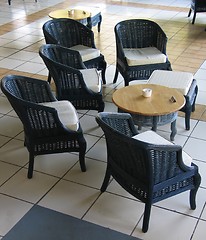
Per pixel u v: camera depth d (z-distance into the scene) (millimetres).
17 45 5930
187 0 8539
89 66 4398
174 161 2389
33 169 3121
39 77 4848
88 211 2721
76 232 2551
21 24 6938
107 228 2572
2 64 5234
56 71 3561
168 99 3324
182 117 3918
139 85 3592
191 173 2537
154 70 4070
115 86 4613
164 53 4320
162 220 2627
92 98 3738
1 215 2691
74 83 3627
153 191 2412
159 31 4379
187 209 2723
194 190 2637
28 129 2875
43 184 2988
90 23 5922
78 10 6188
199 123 3812
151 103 3252
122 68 4273
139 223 2609
